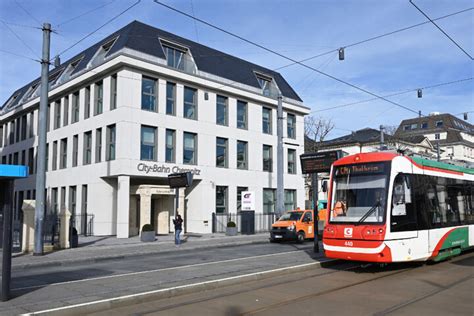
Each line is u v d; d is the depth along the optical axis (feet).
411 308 27.09
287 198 132.77
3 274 29.01
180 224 75.10
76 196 105.60
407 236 40.04
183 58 109.91
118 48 96.53
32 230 63.46
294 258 50.52
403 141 182.91
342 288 34.12
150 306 28.68
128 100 93.25
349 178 42.14
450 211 48.26
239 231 113.29
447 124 254.88
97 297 29.43
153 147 98.37
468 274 40.24
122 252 63.67
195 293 32.89
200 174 106.73
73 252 63.72
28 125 131.95
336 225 40.98
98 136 100.32
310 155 57.72
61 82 114.73
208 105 110.83
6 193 29.43
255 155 122.21
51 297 29.86
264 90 132.57
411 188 41.96
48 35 62.18
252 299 30.37
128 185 91.61
